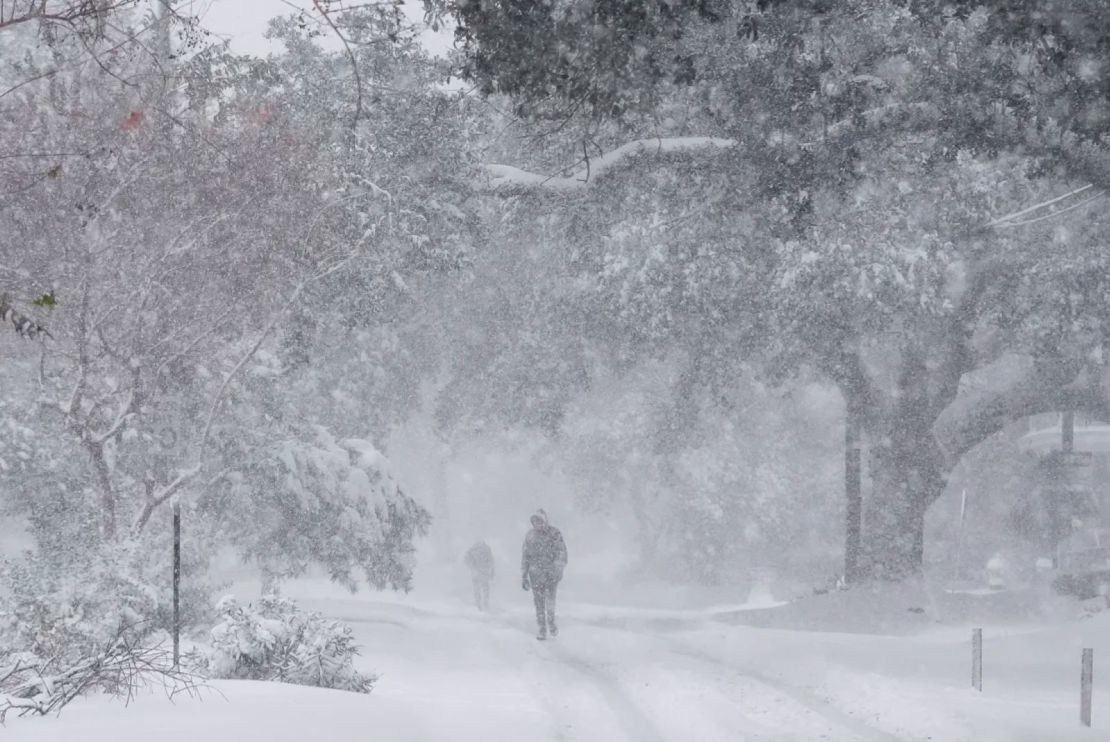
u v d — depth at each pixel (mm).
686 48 39031
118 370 47688
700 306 66062
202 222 46344
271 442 58438
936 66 38906
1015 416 71938
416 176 55188
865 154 47438
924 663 39969
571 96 31953
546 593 50719
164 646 33188
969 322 69188
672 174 52812
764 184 42625
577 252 68312
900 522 71812
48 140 42781
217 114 46562
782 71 39469
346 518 59406
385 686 33688
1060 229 64625
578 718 29047
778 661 40125
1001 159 58344
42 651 25312
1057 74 33281
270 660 27797
